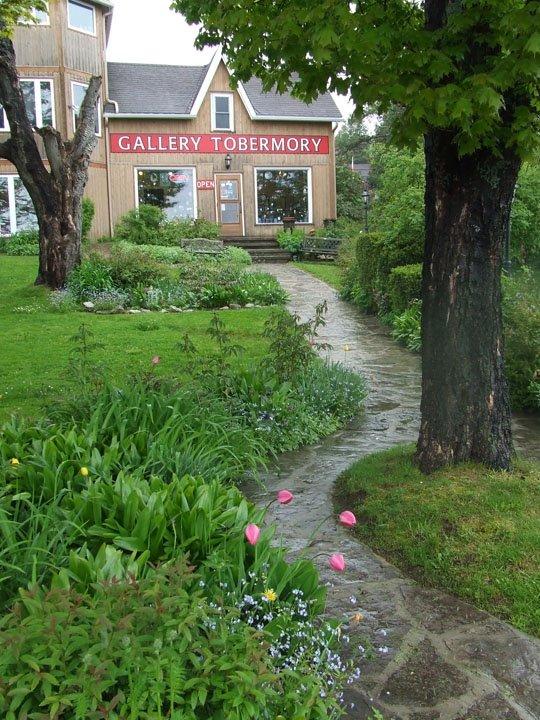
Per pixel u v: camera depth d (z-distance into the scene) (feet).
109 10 81.82
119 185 83.66
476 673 10.27
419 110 12.30
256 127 86.94
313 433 21.58
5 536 10.36
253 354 31.19
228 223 87.40
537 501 14.67
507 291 29.58
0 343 33.04
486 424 16.22
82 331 22.40
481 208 15.28
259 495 17.11
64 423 17.35
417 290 38.04
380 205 56.44
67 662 7.61
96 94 48.75
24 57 75.51
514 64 12.20
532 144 13.16
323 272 65.67
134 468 14.61
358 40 12.55
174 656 7.64
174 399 17.97
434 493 15.25
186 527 10.80
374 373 30.68
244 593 9.70
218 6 14.79
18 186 78.79
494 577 12.42
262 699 7.53
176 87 89.04
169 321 39.50
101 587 8.20
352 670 10.05
